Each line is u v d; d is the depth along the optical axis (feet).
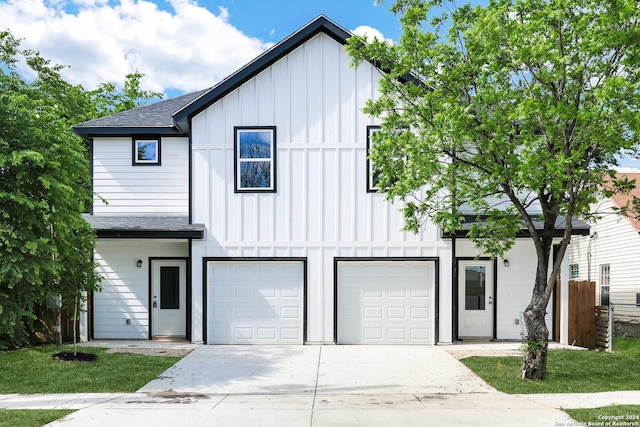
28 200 35.63
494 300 47.78
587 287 45.42
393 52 32.42
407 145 31.81
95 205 49.88
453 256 45.34
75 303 39.93
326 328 45.57
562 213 33.94
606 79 26.76
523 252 47.78
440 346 44.60
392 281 45.88
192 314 45.80
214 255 45.91
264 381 32.83
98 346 44.14
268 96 46.03
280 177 45.85
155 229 44.47
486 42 30.01
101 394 29.40
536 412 24.82
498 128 29.45
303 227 45.78
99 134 49.44
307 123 45.85
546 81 29.09
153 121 50.47
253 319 45.88
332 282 45.55
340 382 32.55
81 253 39.88
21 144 36.68
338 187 45.65
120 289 48.80
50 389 30.37
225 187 46.14
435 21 32.58
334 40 45.85
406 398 28.30
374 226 45.57
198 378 33.58
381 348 43.60
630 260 62.54
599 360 37.70
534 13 30.14
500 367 35.76
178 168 50.14
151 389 30.71
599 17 27.02
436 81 31.78
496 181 31.65
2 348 40.09
